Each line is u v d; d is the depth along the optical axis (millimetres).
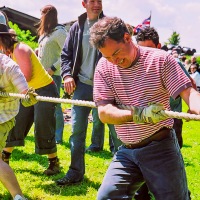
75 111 4922
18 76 3676
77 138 4965
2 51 4227
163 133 2965
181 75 2799
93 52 4855
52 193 4789
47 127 5242
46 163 6043
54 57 6668
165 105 2959
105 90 3012
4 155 5410
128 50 2830
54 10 6531
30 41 20734
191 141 9320
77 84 4992
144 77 2891
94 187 5074
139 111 2641
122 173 3014
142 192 3691
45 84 5070
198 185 5652
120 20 2801
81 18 4973
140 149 2975
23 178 5230
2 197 4578
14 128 5301
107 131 9500
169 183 2902
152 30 4641
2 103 3814
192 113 2635
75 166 5004
